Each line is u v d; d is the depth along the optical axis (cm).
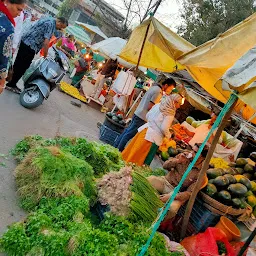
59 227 355
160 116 672
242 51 438
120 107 937
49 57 779
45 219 350
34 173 417
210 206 503
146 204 439
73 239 329
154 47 812
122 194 426
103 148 574
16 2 330
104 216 408
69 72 1842
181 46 656
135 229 399
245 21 454
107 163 542
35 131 662
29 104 766
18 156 498
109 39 1419
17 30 676
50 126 756
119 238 372
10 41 341
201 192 518
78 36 2375
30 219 349
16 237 317
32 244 321
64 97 1206
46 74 766
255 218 567
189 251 419
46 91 769
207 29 1950
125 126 870
